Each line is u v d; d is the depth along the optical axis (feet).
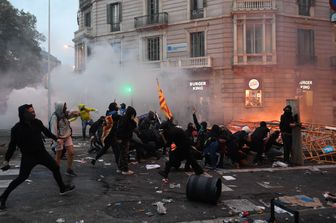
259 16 83.82
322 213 19.39
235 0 83.56
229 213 19.30
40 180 26.58
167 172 26.63
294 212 16.01
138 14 99.81
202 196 20.97
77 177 27.78
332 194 22.63
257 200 21.84
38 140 20.80
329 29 92.07
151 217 18.66
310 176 28.76
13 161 34.68
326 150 35.83
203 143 35.88
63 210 19.63
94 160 31.78
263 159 35.94
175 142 26.63
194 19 89.51
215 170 30.76
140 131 36.04
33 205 20.47
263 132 34.01
